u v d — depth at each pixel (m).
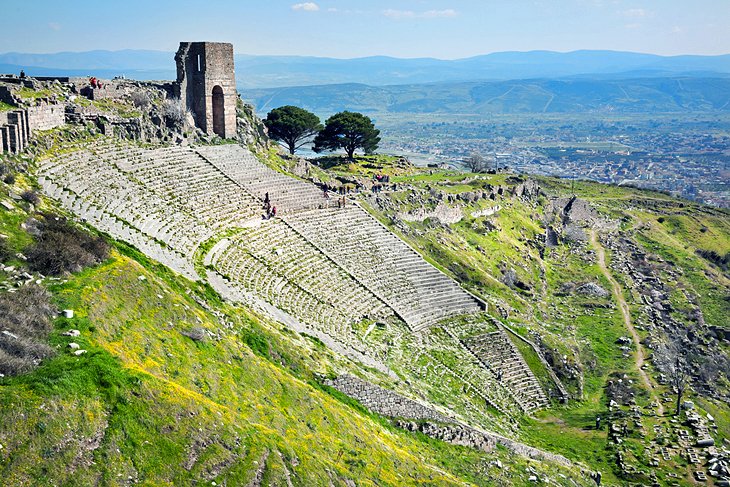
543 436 71.25
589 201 197.50
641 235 172.62
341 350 63.88
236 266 67.69
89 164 67.69
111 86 86.81
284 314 63.81
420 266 94.56
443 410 62.53
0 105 63.34
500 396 75.62
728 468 63.47
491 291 105.19
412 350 75.12
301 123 138.88
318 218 91.19
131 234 58.09
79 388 31.91
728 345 113.31
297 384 48.03
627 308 120.31
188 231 68.69
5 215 44.72
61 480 28.28
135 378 34.50
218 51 99.69
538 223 154.00
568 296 124.12
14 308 34.88
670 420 75.06
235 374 43.56
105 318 39.06
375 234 95.62
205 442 34.16
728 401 87.19
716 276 150.12
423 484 44.88
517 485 52.88
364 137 145.75
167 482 31.22
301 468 37.03
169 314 44.59
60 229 46.38
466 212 132.75
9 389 29.95
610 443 69.88
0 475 26.98
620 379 90.31
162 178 76.19
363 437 47.19
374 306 80.00
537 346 90.06
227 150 95.88
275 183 94.31
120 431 31.62
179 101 96.56
